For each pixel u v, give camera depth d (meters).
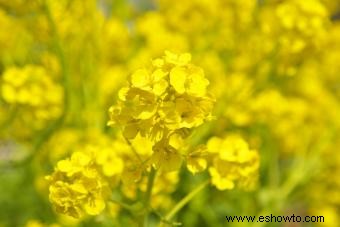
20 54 0.79
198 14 0.89
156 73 0.44
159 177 0.57
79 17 0.75
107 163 0.52
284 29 0.71
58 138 0.75
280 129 0.88
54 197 0.48
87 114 0.76
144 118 0.44
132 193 0.57
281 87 0.81
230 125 0.86
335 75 0.98
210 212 0.79
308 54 0.72
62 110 0.74
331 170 0.93
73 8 0.74
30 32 0.76
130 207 0.51
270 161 0.84
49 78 0.73
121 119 0.45
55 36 0.70
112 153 0.53
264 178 0.87
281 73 0.73
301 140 0.92
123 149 0.54
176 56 0.45
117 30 0.85
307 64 0.88
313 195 0.92
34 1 0.72
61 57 0.70
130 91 0.44
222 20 0.84
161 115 0.44
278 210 0.80
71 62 0.77
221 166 0.53
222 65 0.84
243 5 0.84
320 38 0.72
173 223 0.50
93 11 0.76
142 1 1.21
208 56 0.84
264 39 0.75
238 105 0.80
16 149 0.88
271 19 0.73
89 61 0.77
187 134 0.45
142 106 0.44
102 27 0.80
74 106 0.75
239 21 0.83
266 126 0.85
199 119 0.44
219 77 0.83
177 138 0.45
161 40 0.87
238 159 0.53
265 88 0.76
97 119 0.76
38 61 0.79
